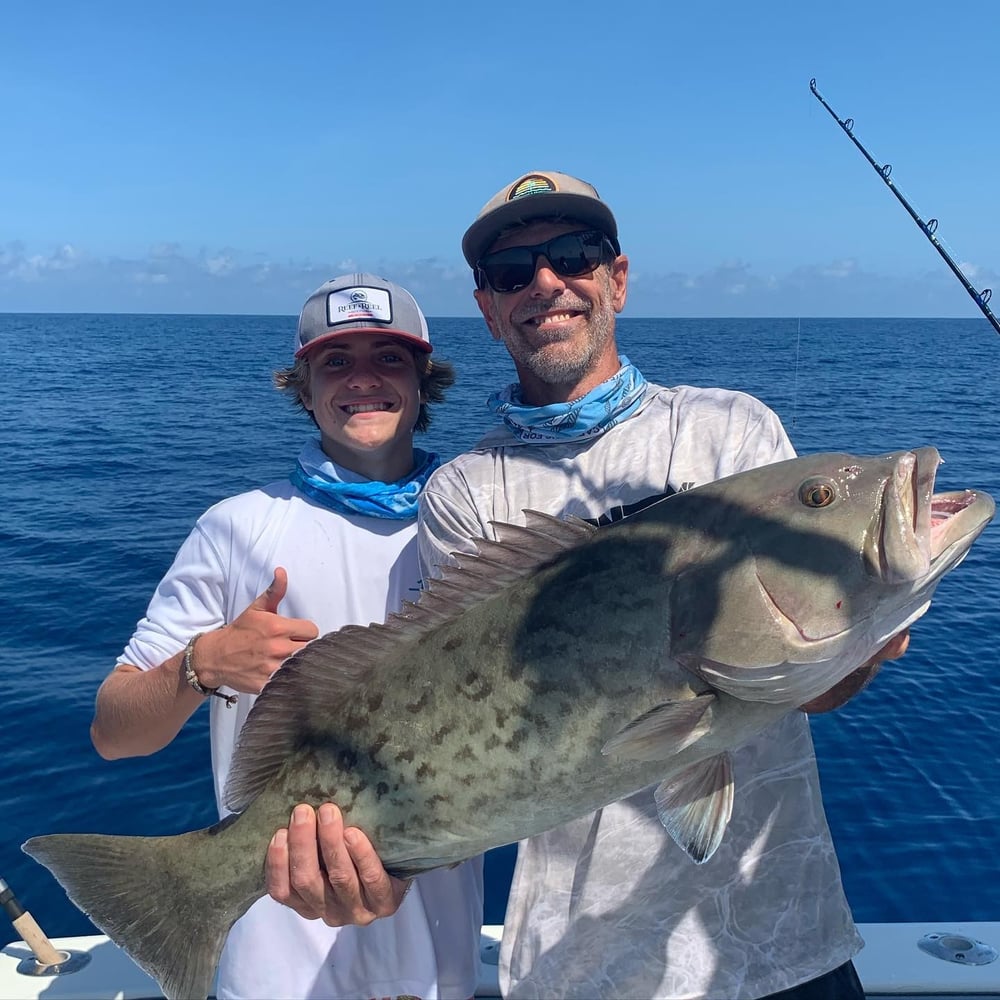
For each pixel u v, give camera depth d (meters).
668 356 49.00
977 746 6.21
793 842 2.42
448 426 21.58
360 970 2.75
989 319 2.80
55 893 4.81
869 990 3.28
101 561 10.24
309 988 2.74
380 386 2.97
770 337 86.69
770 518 2.11
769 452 2.57
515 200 2.71
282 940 2.76
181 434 21.53
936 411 23.52
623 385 2.72
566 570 2.25
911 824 5.34
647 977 2.39
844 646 2.04
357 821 2.29
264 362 50.91
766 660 2.03
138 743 2.67
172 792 5.65
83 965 3.46
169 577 2.94
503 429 2.86
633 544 2.21
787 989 2.37
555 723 2.17
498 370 40.12
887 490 2.03
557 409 2.64
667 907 2.42
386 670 2.33
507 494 2.67
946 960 3.42
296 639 2.42
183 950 2.37
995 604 9.03
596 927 2.45
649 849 2.45
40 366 46.75
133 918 2.37
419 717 2.27
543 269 2.71
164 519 12.48
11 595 9.04
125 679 2.69
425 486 2.85
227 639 2.44
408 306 3.05
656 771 2.15
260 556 2.88
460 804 2.24
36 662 7.39
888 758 6.07
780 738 2.47
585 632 2.17
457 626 2.30
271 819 2.34
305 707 2.38
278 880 2.26
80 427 22.83
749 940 2.38
